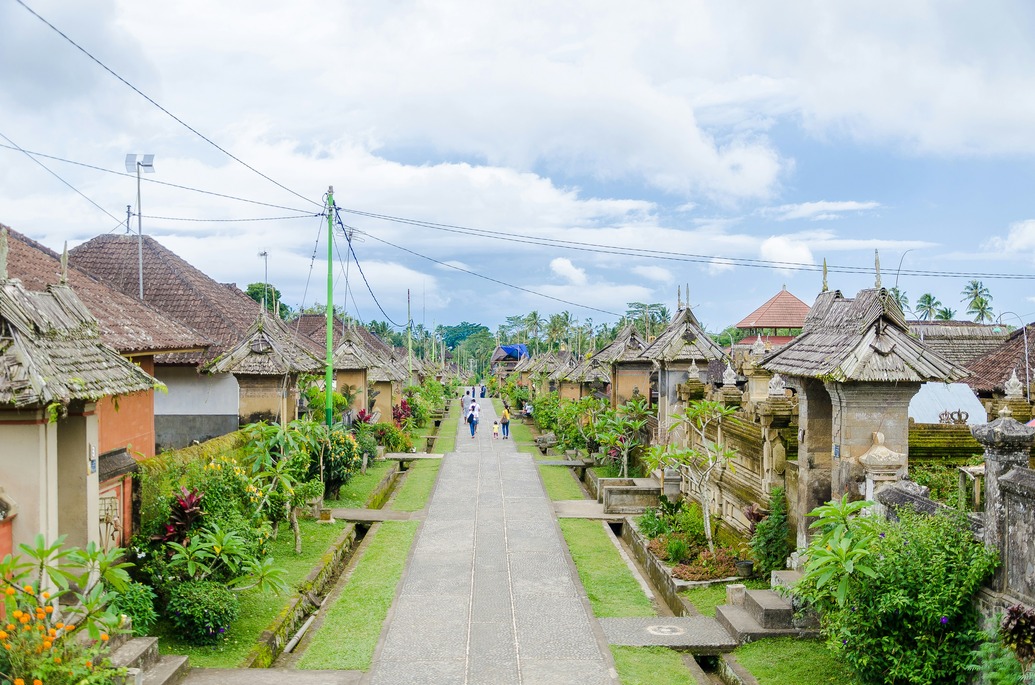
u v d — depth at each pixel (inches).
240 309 1016.9
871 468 418.9
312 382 1079.0
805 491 470.0
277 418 775.1
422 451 1290.6
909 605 307.9
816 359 450.0
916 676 304.3
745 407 613.0
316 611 489.1
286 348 820.6
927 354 421.7
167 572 413.4
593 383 1360.7
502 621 457.1
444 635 434.6
